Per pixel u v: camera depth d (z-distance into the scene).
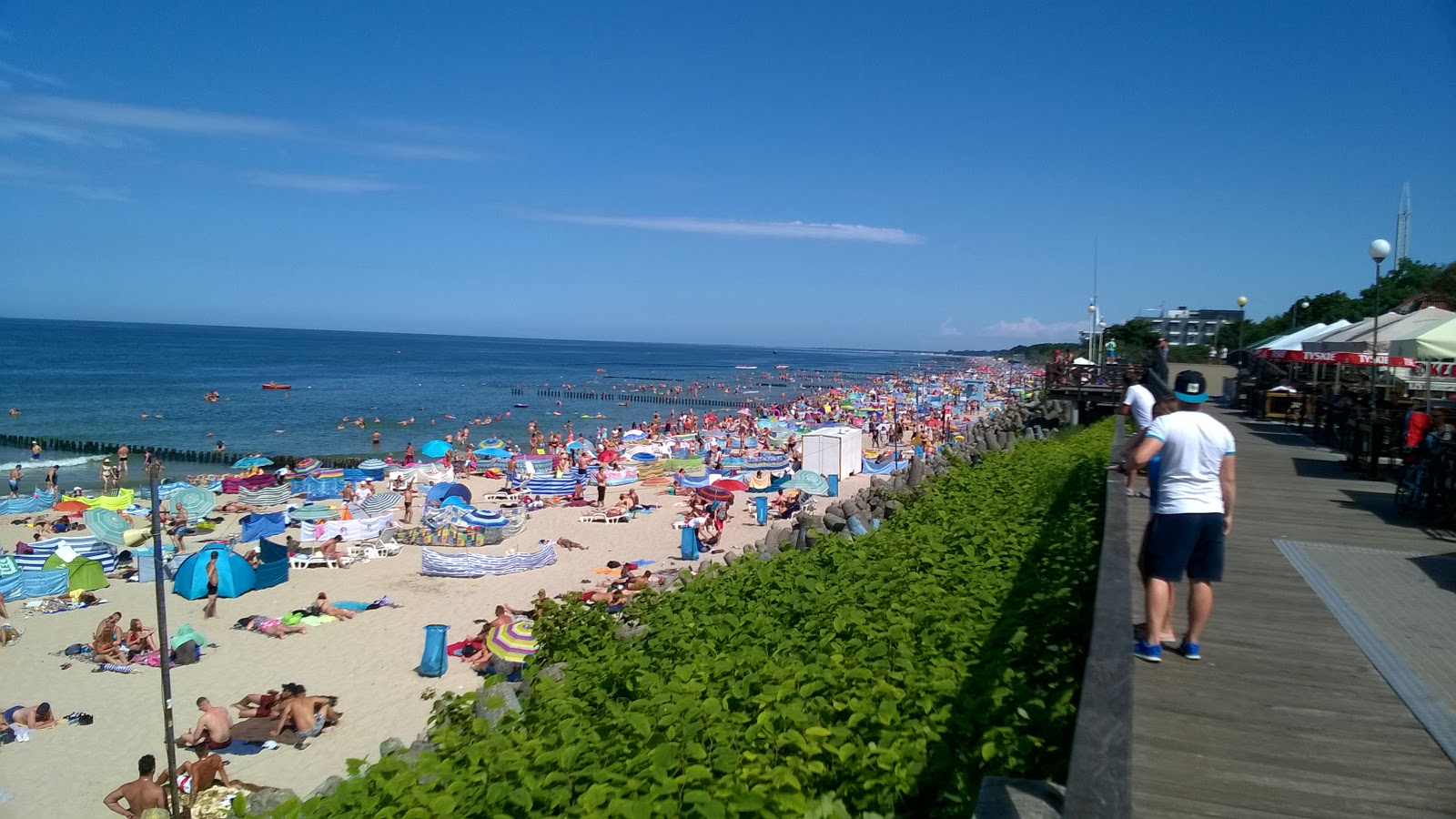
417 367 156.62
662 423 73.94
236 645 18.95
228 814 10.95
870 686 5.35
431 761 5.38
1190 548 5.53
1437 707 4.93
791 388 127.31
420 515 32.84
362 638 19.48
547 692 6.73
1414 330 15.38
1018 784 3.76
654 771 4.34
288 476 38.47
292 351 199.88
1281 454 15.88
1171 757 4.41
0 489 38.88
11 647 18.59
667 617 8.73
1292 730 4.68
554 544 28.31
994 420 50.34
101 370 113.75
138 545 25.42
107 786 13.23
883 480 27.16
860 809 4.38
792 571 9.48
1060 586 7.06
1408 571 7.76
